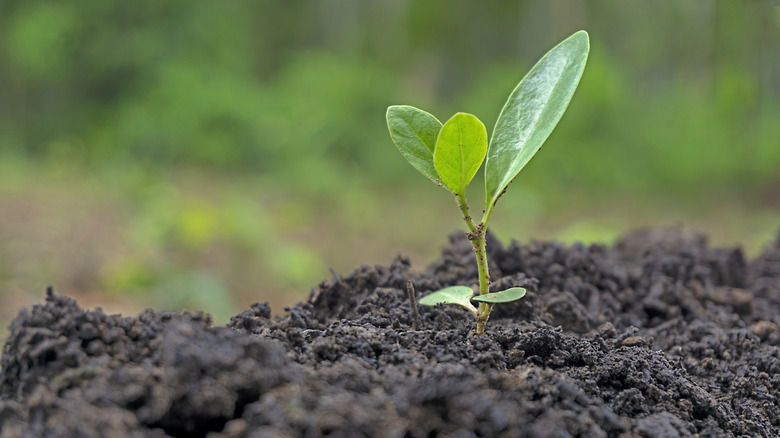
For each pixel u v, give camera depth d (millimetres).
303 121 2082
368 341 321
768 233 1479
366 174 2082
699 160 1963
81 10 2283
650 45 2168
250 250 1233
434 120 333
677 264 447
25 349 299
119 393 284
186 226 1165
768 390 354
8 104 2316
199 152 2086
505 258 422
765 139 1962
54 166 1845
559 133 2039
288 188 1824
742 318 425
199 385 278
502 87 2307
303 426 275
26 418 289
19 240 1087
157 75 2275
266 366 285
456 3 2619
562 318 385
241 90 2279
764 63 1896
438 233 1540
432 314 365
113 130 2199
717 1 1931
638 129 2076
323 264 1310
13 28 2250
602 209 1792
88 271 1002
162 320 318
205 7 2477
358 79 2377
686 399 324
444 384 284
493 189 327
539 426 288
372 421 276
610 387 325
